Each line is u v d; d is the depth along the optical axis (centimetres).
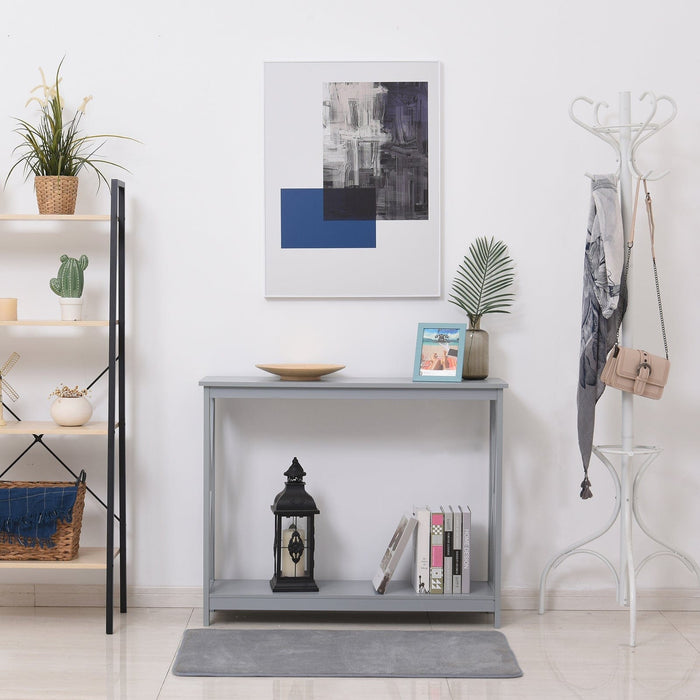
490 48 326
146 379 330
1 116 327
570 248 328
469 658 280
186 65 327
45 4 326
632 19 325
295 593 309
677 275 329
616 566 331
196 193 328
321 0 325
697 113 325
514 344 330
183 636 298
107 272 330
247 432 331
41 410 332
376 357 330
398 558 308
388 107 325
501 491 309
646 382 293
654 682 265
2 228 329
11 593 331
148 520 332
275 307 329
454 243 328
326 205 326
